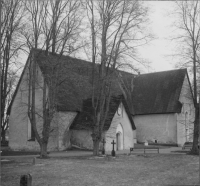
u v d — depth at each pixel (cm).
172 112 4834
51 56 2842
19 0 2959
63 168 2073
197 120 3075
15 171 1931
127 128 4209
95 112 2973
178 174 1823
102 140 3412
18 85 4216
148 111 5103
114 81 2878
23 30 3281
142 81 5606
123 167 2156
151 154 3184
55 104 2914
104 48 2852
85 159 2677
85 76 3019
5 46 3017
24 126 4178
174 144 4794
